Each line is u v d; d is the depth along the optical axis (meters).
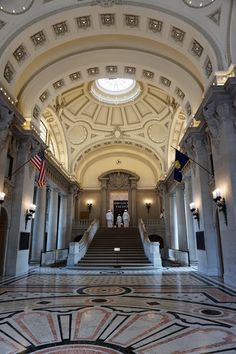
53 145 19.12
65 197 20.41
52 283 8.11
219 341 3.36
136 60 11.51
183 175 14.70
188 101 11.75
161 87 12.95
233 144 8.08
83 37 10.80
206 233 10.09
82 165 23.12
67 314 4.66
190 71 10.92
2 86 9.41
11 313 4.72
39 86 11.46
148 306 5.22
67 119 18.73
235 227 7.52
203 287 7.32
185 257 14.05
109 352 3.03
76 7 9.09
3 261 9.88
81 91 17.36
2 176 9.29
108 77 12.78
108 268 11.92
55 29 9.80
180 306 5.21
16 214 10.51
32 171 11.98
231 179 7.83
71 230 20.41
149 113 19.00
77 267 12.05
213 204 10.06
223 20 8.55
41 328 3.91
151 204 23.22
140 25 9.97
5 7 8.56
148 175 23.81
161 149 20.27
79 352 3.03
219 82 8.67
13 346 3.23
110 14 9.55
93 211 23.19
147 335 3.60
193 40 9.57
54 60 11.32
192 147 11.55
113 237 16.59
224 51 8.83
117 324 4.09
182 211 16.75
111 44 11.18
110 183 23.55
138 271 11.23
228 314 4.62
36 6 8.79
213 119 8.78
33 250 14.19
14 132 10.66
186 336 3.55
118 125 20.19
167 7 8.99
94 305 5.31
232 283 7.63
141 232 16.22
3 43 9.08
